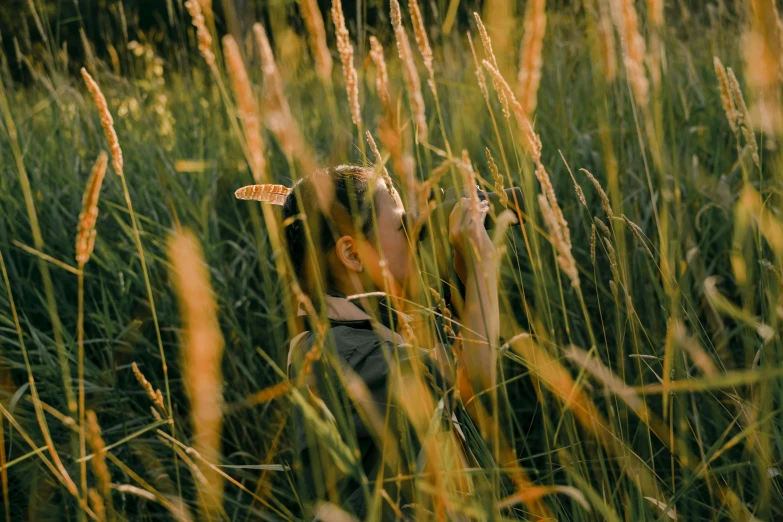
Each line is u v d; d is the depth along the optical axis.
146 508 1.94
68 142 3.39
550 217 0.99
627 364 2.07
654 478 1.25
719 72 1.13
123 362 2.47
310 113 3.40
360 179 1.33
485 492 1.10
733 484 1.43
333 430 0.97
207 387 0.68
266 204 1.12
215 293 2.37
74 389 2.21
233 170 3.07
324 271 1.35
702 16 3.64
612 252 1.23
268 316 2.32
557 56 3.43
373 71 3.37
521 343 1.24
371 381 1.19
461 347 1.30
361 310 1.31
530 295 2.45
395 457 1.13
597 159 2.62
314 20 1.07
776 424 1.26
